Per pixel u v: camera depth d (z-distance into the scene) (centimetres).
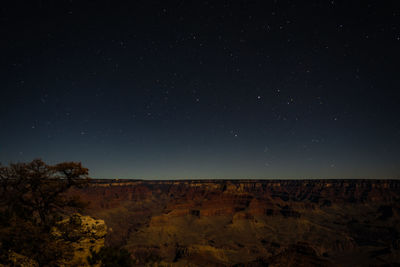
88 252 1934
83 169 1952
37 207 1869
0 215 1593
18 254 1427
